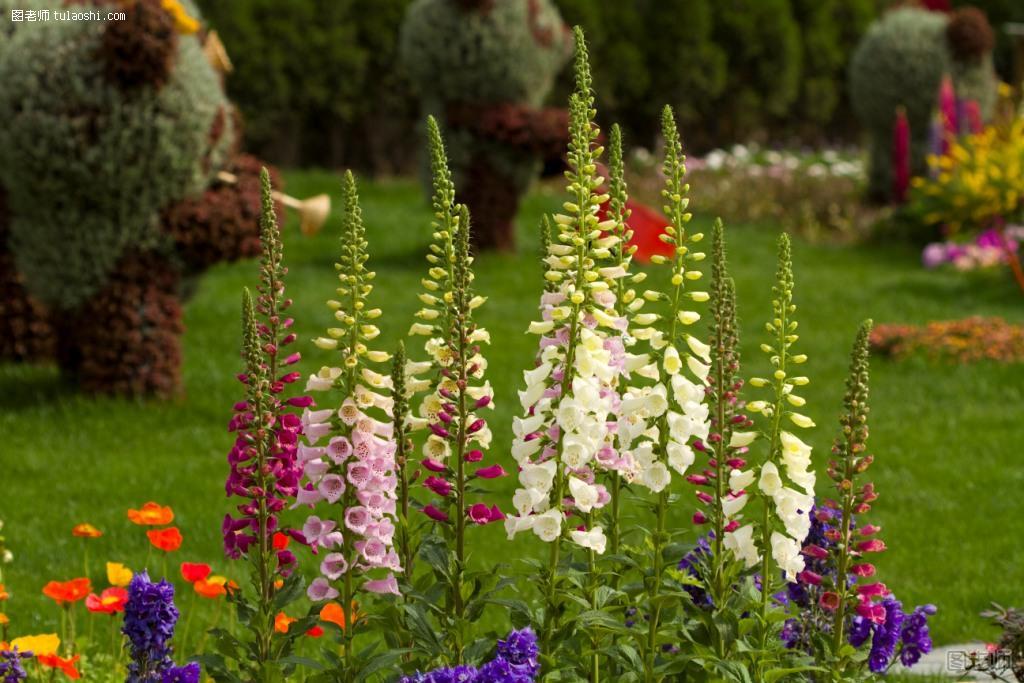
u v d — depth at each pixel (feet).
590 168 11.92
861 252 68.13
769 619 12.42
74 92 31.91
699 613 12.35
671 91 99.76
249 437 11.92
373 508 11.82
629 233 12.70
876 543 12.45
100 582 23.26
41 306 38.58
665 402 12.13
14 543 24.94
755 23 102.06
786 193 79.92
